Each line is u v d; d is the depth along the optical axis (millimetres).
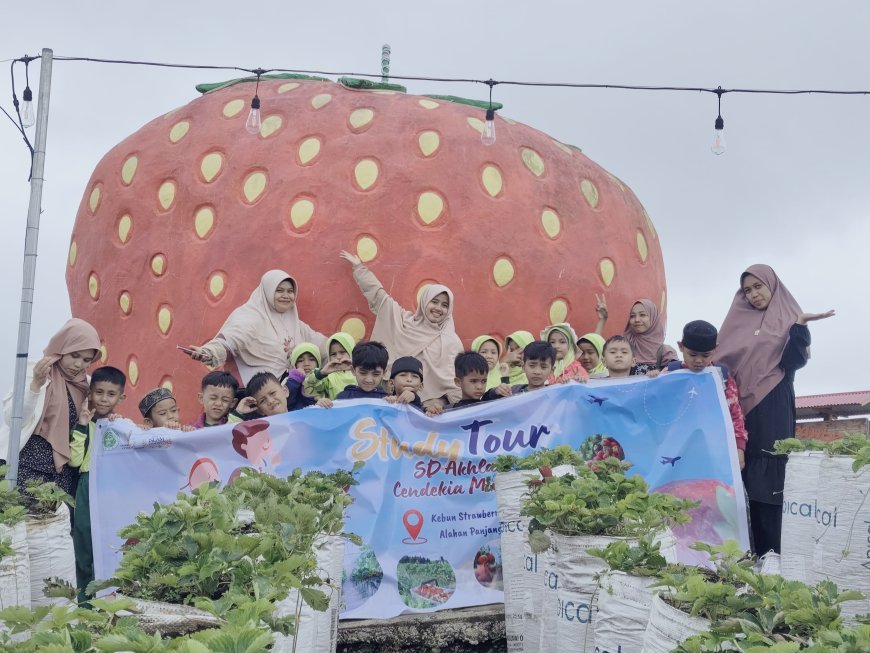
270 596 3051
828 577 4941
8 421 5996
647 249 9297
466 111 8617
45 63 6641
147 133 8883
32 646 2361
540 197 8375
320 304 7793
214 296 7992
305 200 7961
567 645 4414
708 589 3014
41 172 6465
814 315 6703
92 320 8766
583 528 4492
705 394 6477
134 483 6066
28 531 4977
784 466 6672
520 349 7668
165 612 3070
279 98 8570
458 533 6180
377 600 5969
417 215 7953
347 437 6137
